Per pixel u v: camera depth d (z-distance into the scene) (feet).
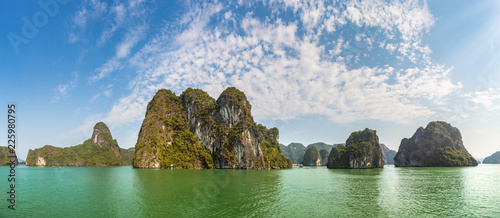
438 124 609.83
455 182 204.85
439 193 144.97
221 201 117.91
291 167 626.23
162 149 449.06
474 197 131.34
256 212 97.71
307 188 165.68
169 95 550.77
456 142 600.80
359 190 156.87
